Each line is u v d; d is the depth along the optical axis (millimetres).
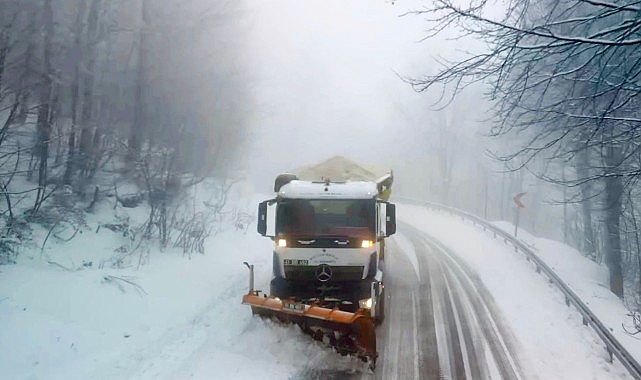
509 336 11039
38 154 15062
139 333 10109
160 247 15648
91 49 17250
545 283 16234
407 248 21828
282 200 11391
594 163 18375
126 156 18203
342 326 9320
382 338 10836
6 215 12719
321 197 11297
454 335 11055
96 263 12938
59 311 10000
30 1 14664
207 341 9953
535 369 9344
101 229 14945
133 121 19312
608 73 7211
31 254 11969
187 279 13633
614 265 21891
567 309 13391
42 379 8016
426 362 9586
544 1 7758
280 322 10430
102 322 10164
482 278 16484
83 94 17328
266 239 21453
